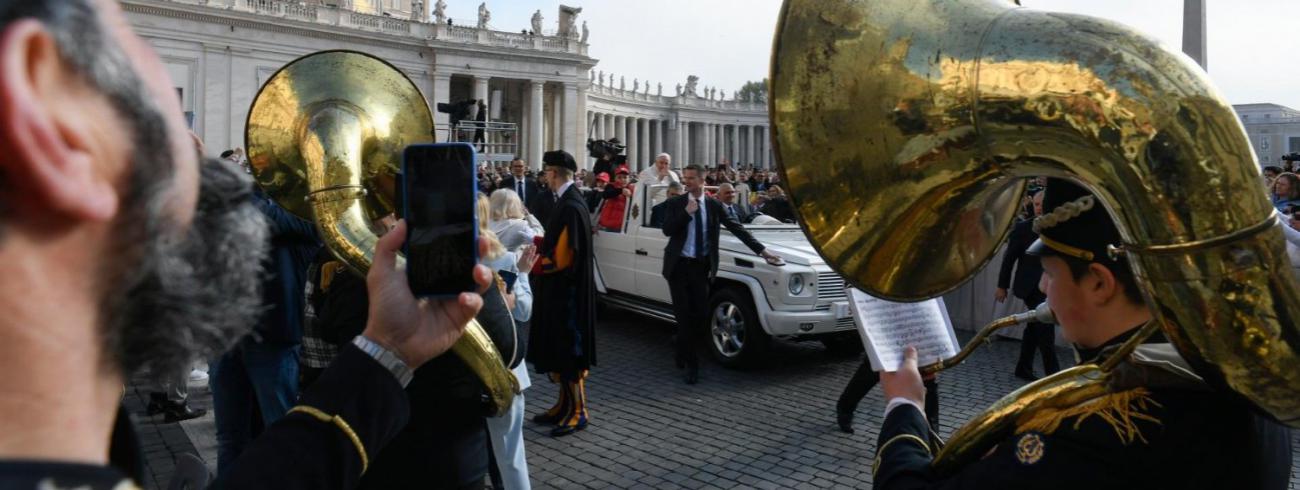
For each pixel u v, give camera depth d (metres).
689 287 7.30
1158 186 1.06
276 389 4.18
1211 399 1.20
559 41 56.78
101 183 0.53
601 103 64.44
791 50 1.44
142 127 0.56
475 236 1.27
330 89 2.45
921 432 1.66
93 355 0.58
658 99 72.38
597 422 6.09
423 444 2.59
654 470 5.11
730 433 5.85
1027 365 7.48
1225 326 1.04
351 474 1.16
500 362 1.88
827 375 7.51
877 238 1.45
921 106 1.33
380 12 65.25
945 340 1.90
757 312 7.45
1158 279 1.08
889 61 1.37
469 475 2.68
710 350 7.95
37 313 0.52
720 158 77.50
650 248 8.93
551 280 5.80
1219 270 1.03
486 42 53.69
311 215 2.32
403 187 1.27
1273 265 1.03
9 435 0.52
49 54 0.50
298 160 2.36
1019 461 1.25
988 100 1.25
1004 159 1.29
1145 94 1.09
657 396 6.82
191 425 5.80
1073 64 1.16
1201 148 1.04
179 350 0.65
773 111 1.44
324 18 47.97
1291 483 4.79
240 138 44.78
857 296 1.85
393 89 2.52
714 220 7.27
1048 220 1.39
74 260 0.54
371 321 1.26
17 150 0.48
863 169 1.41
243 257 0.74
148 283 0.60
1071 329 1.41
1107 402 1.23
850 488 4.84
